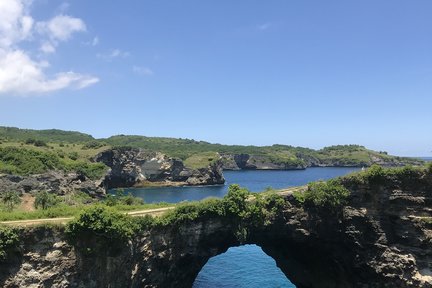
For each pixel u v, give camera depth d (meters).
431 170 55.31
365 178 57.41
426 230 54.50
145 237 50.09
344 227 58.84
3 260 40.81
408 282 54.38
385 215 57.03
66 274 43.59
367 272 57.84
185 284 58.44
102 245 45.44
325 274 64.62
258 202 58.06
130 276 48.84
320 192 59.12
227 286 64.00
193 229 54.69
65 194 136.25
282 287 64.06
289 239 61.19
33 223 43.03
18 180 128.00
